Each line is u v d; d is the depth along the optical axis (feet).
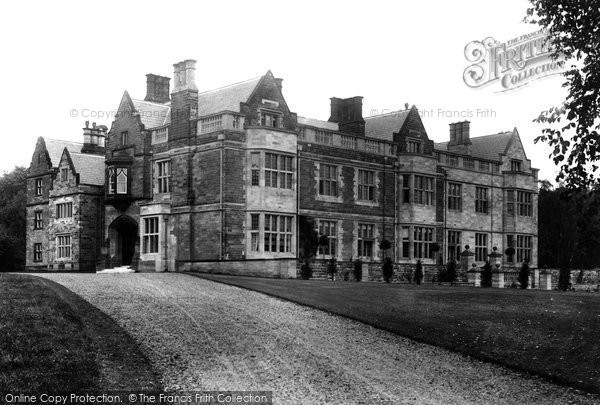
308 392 47.80
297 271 124.06
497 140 195.62
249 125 136.98
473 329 67.51
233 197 134.31
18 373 45.16
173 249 141.59
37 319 59.26
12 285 79.51
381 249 158.51
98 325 61.82
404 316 72.95
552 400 49.78
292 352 57.72
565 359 58.34
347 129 168.76
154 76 174.29
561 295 90.27
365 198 157.99
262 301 81.30
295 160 141.59
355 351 59.57
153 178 150.20
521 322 69.46
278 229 138.31
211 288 92.43
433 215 167.22
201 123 139.85
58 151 195.93
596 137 59.72
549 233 217.56
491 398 49.47
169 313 70.54
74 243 170.19
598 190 60.49
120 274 114.32
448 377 53.93
